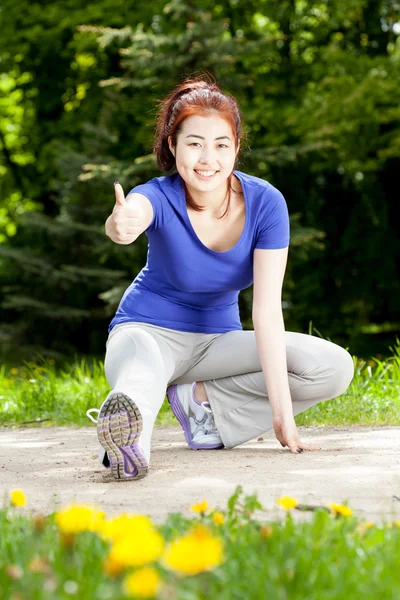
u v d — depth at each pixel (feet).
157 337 14.80
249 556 7.13
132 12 60.23
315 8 63.98
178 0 47.32
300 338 15.39
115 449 12.35
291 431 14.42
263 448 15.69
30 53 65.41
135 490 11.67
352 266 62.80
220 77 47.70
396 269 62.13
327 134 54.70
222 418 15.62
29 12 61.87
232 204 14.32
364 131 58.44
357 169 59.52
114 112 55.36
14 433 20.48
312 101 55.47
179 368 15.40
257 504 9.01
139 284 15.23
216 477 12.41
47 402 24.49
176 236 13.99
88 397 24.23
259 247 14.40
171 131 13.84
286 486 11.57
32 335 55.31
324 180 63.41
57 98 65.98
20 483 12.60
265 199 14.26
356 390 22.30
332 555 7.16
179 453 15.23
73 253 54.54
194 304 15.08
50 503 10.94
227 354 15.30
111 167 48.55
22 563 7.06
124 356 14.03
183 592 6.03
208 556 5.68
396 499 10.61
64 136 65.67
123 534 6.78
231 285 14.76
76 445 17.35
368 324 64.54
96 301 57.72
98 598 6.13
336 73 56.75
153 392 13.47
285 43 64.59
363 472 12.53
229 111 13.71
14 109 70.69
